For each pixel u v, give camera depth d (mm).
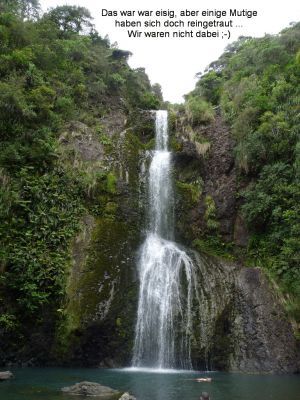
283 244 17938
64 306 14547
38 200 17188
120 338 14609
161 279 16500
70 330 14070
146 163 21703
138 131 24812
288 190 18234
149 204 20688
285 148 19406
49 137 19656
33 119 20062
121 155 21312
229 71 33250
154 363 14797
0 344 14031
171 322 15258
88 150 20859
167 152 22828
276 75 24203
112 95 28297
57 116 21328
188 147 22547
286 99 21656
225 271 17297
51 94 22016
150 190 21031
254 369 14414
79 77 25969
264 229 19234
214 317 15227
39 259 15281
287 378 12828
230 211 20375
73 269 15484
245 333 15195
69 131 21453
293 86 22047
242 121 21531
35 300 14422
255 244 19016
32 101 20438
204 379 11930
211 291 16062
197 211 20656
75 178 18719
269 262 17797
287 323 15391
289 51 27547
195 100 26094
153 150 23438
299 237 17188
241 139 21219
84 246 16297
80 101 25109
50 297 14695
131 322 14961
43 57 24188
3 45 22422
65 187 18250
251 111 21516
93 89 26500
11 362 14164
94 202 18703
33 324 14422
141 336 14992
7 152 17766
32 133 19156
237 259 19203
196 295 15875
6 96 18719
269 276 16938
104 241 16688
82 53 28453
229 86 28078
